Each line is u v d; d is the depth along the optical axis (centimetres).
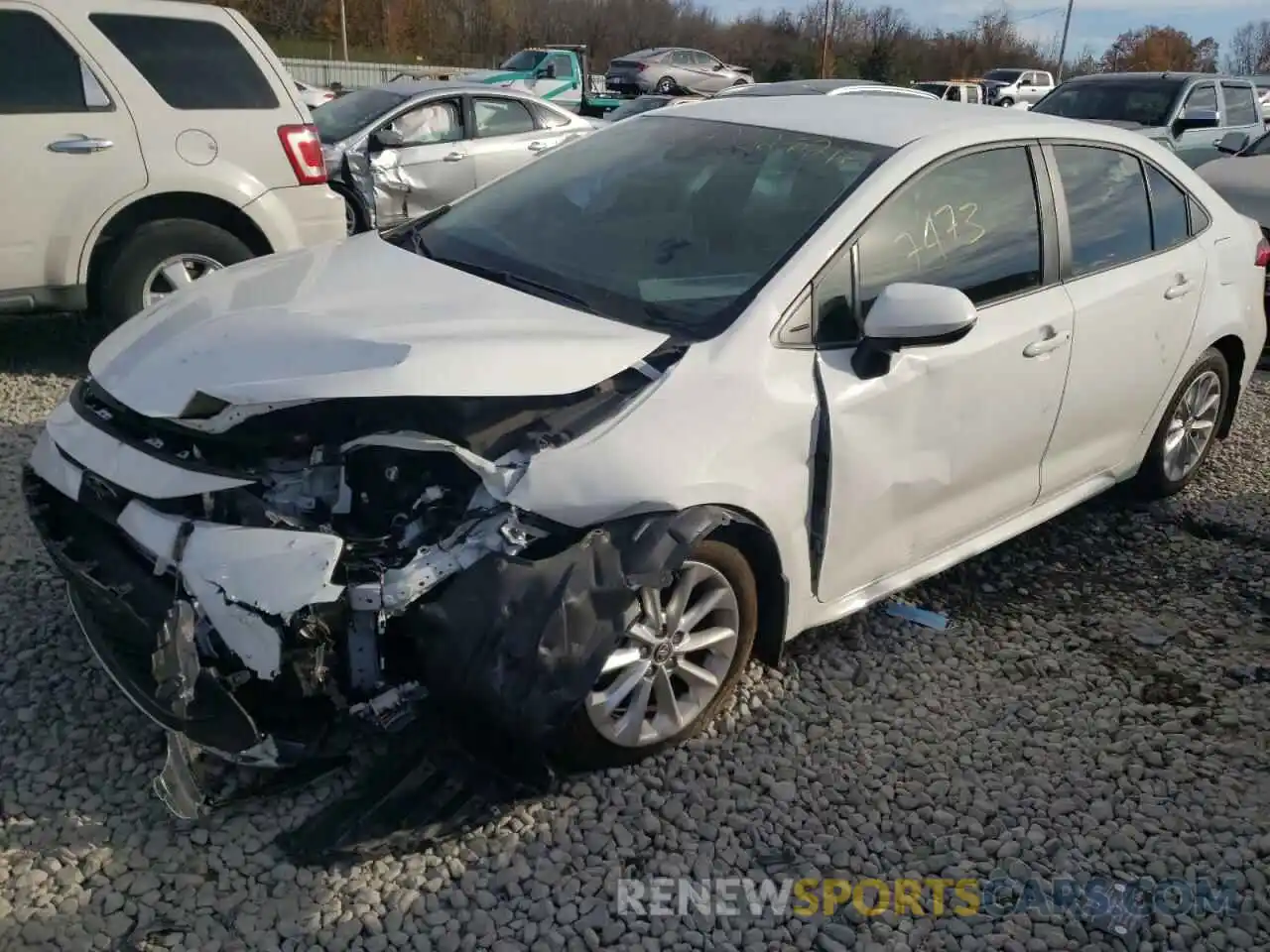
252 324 306
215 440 287
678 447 296
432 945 257
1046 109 1395
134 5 591
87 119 575
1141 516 512
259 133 623
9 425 523
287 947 252
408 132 992
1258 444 607
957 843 301
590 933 262
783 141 386
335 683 267
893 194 355
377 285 341
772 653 344
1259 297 523
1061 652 397
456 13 4572
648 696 310
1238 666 394
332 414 291
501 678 264
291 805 291
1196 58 6525
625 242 363
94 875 267
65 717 318
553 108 1093
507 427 288
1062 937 274
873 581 373
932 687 369
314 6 4244
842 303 339
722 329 320
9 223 562
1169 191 473
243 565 258
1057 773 333
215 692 260
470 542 275
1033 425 405
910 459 357
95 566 289
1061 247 411
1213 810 321
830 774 323
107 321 605
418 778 302
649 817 298
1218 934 278
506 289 343
